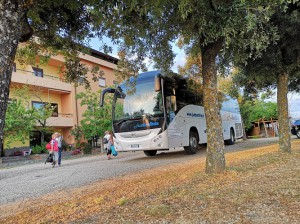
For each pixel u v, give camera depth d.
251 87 16.42
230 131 20.69
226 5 5.09
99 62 33.53
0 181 10.45
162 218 3.58
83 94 26.91
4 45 2.99
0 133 2.92
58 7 5.79
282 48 8.85
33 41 6.80
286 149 9.58
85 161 17.47
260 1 4.61
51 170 13.08
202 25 5.26
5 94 2.99
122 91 13.17
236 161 8.28
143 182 6.51
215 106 6.59
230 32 5.09
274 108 42.22
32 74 28.38
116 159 16.22
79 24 6.46
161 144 12.03
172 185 5.64
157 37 7.54
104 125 26.56
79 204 5.02
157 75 11.88
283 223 3.14
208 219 3.42
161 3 5.09
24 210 5.20
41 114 24.50
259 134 44.50
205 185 5.28
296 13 7.05
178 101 13.45
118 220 3.67
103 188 6.55
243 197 4.21
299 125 21.83
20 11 3.19
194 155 13.67
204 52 6.62
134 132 12.47
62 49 7.18
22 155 24.14
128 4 5.00
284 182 4.99
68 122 30.70
